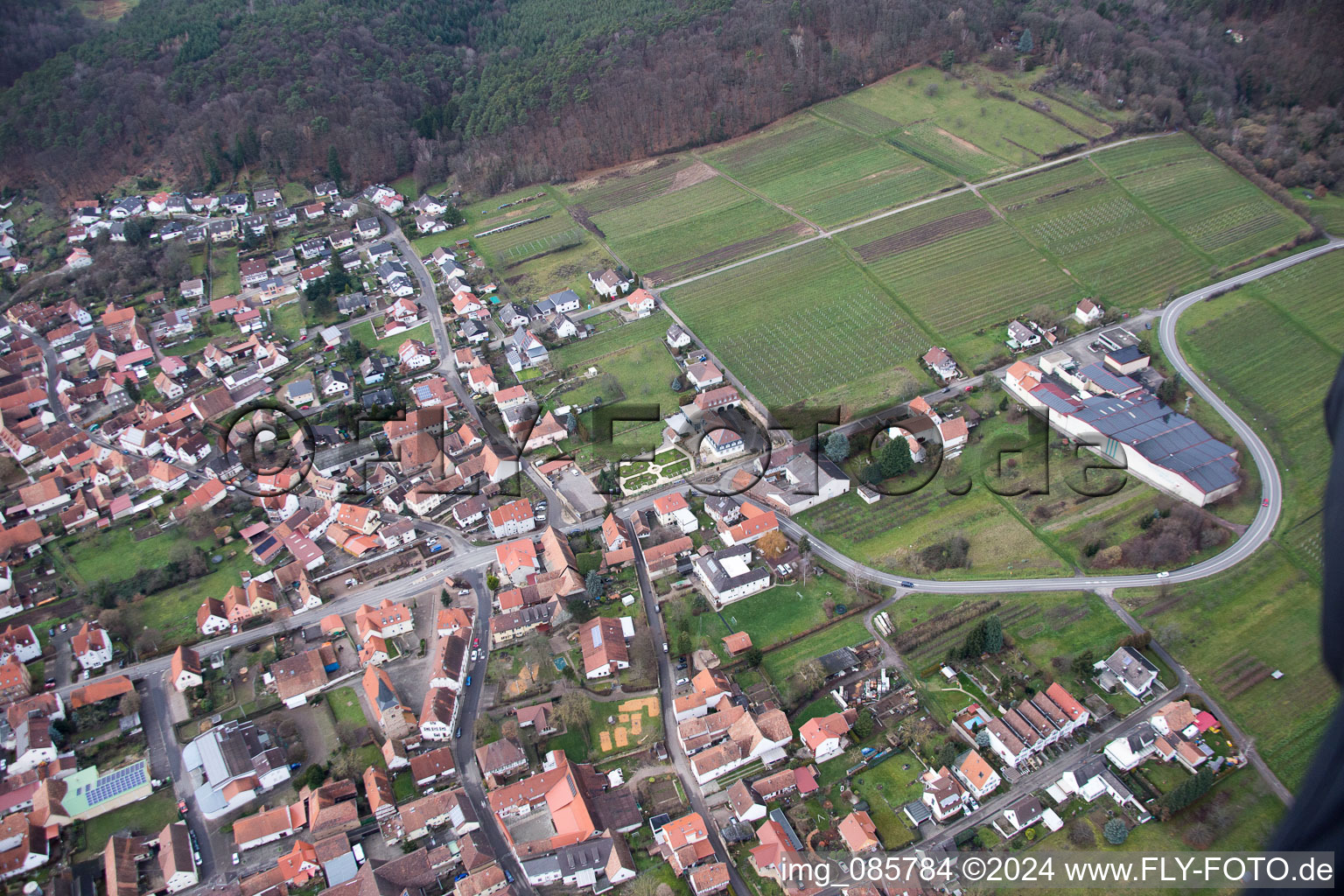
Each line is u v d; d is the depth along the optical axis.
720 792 159.88
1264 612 181.12
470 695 180.00
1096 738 162.12
